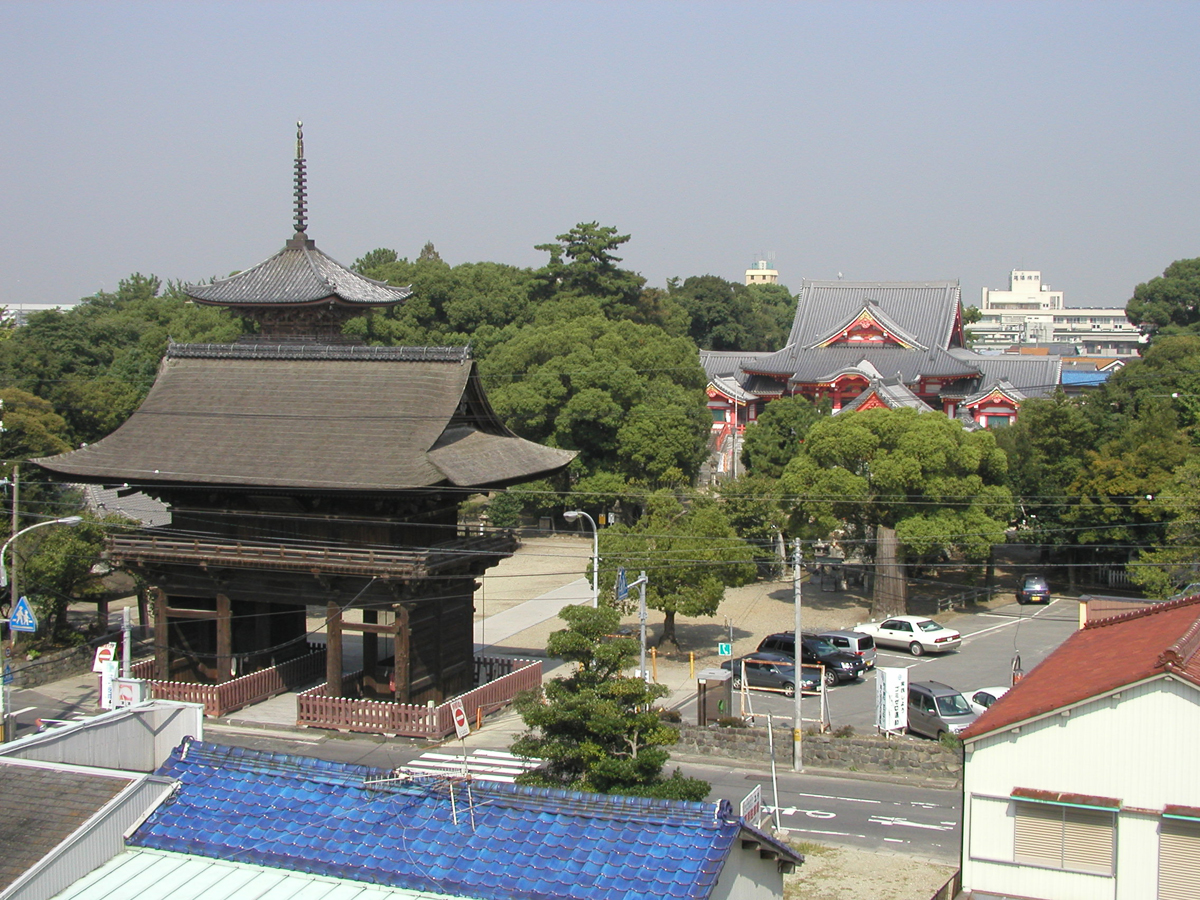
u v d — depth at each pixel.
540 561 80.00
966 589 70.81
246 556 43.28
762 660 52.03
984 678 52.41
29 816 19.94
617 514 87.25
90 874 19.23
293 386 46.66
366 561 41.81
